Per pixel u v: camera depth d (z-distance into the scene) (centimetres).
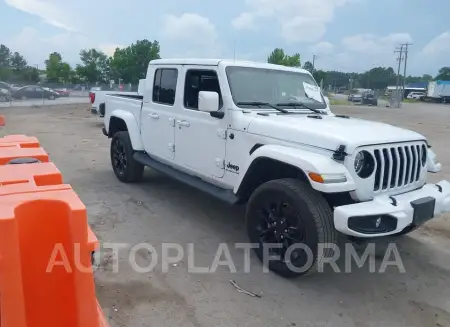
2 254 171
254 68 468
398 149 366
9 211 173
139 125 597
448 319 317
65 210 188
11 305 177
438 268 401
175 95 509
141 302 319
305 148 354
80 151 927
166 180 666
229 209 541
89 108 2353
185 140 493
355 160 336
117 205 539
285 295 340
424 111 3619
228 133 427
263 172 399
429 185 402
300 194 339
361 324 307
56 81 4891
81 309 194
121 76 4525
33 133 1212
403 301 341
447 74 11081
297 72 514
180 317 302
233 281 358
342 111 3250
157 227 471
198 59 478
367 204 332
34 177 212
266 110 442
